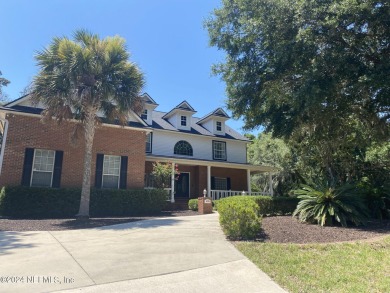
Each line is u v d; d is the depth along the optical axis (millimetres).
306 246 6793
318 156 18141
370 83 9859
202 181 22984
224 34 12562
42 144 14578
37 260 5820
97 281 4777
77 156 15273
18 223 10672
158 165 18625
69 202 13695
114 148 16281
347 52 10281
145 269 5402
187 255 6316
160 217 13500
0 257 6016
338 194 9891
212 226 9953
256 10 10977
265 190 28438
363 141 15047
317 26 10047
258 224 7898
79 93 12195
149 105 22594
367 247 6664
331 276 5070
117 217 13516
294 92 10477
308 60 10609
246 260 5988
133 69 13258
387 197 11766
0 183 13406
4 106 14469
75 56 11922
